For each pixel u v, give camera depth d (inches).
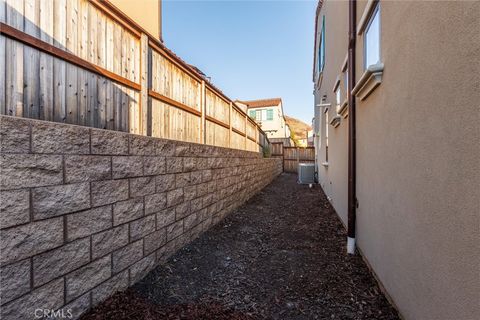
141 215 97.7
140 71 107.4
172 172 121.3
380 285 96.4
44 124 61.7
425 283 61.8
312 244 148.0
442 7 53.7
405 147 73.2
